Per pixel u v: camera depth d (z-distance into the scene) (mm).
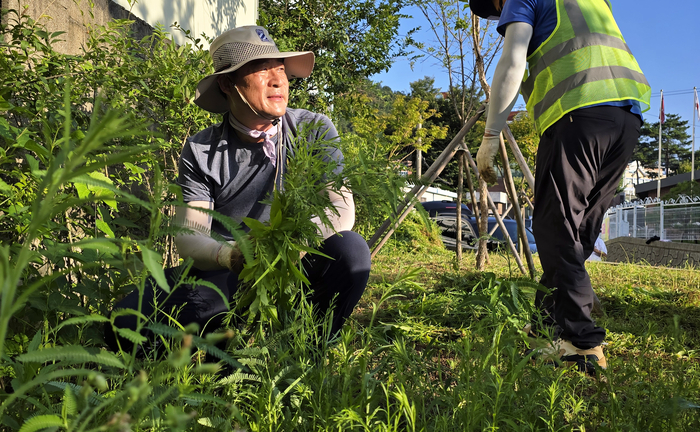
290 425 1376
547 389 1549
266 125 2281
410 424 1292
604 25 2480
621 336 2906
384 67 11641
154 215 852
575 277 2309
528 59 2598
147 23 5059
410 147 13188
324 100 10977
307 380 1513
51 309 1672
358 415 1243
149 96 3188
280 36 10562
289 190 1683
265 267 1587
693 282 5301
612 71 2393
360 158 1527
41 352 761
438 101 28281
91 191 1863
